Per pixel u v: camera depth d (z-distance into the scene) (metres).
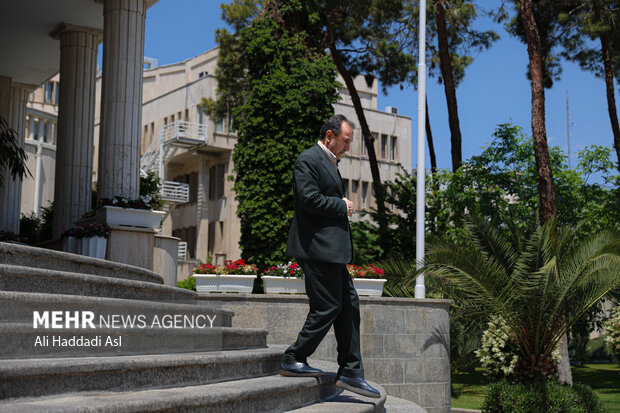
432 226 23.88
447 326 11.95
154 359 3.64
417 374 11.49
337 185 4.67
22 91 23.78
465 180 23.55
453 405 16.42
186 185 40.16
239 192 22.62
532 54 18.89
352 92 27.52
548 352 13.56
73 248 13.87
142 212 14.53
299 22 23.78
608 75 26.06
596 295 13.00
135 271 6.69
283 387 4.14
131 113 15.17
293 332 10.59
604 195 24.88
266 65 22.62
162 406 3.08
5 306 3.48
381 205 24.59
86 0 17.36
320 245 4.48
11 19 18.34
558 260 12.87
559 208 23.98
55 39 19.25
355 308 4.72
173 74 50.44
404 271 14.29
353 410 4.29
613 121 25.97
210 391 3.55
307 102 22.08
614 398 18.11
